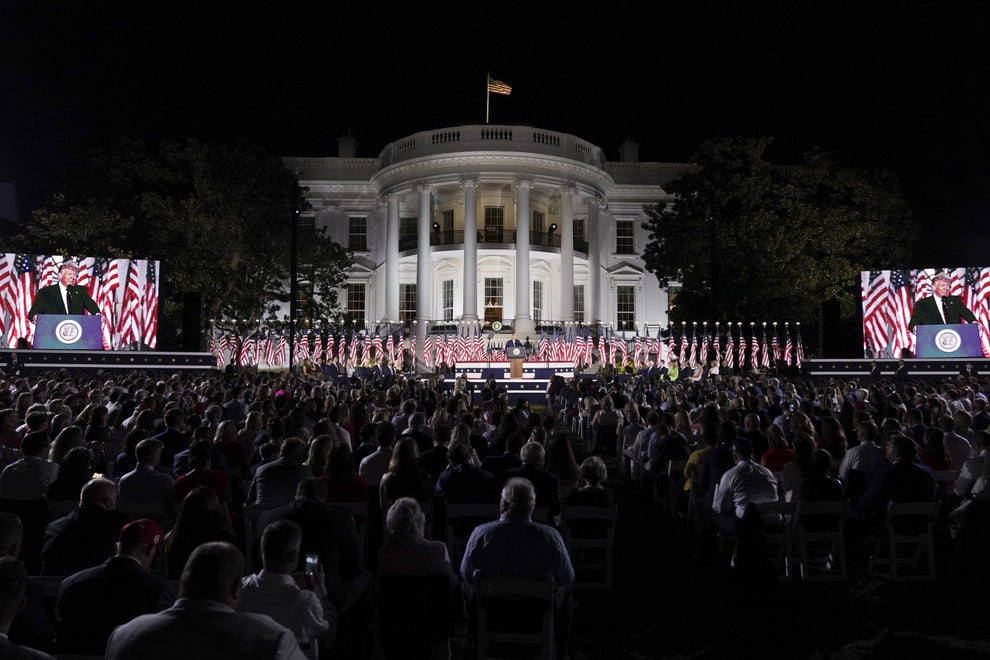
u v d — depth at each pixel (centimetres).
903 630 740
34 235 3772
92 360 3212
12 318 3181
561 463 1004
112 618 442
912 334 3419
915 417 1199
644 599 844
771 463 1035
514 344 3472
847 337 3984
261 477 805
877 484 892
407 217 5147
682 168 5291
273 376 2731
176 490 785
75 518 587
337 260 4259
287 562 465
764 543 821
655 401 2028
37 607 473
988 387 1984
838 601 828
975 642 707
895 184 4347
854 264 3988
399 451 830
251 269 3994
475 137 4406
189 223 3716
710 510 981
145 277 3325
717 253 3762
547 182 4428
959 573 888
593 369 3925
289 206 4069
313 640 523
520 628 568
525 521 599
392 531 560
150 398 1477
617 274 5150
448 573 561
